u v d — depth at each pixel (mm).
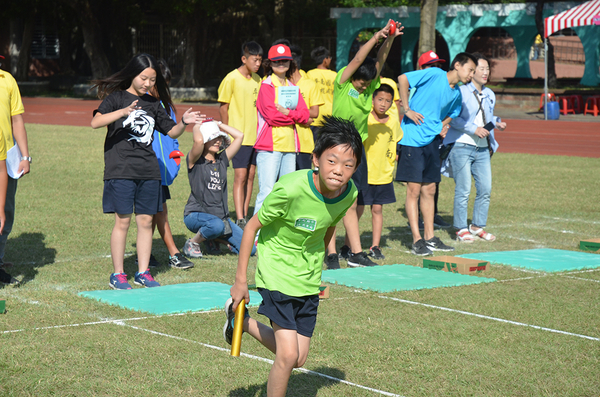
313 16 45969
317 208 3982
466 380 4871
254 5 41875
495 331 5969
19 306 6332
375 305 6734
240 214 10398
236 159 10359
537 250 9602
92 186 13828
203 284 7422
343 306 6676
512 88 42562
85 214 11148
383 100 8695
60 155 18281
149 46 50469
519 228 11133
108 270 7949
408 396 4590
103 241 9414
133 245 9375
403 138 9258
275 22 42875
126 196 7176
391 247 9844
